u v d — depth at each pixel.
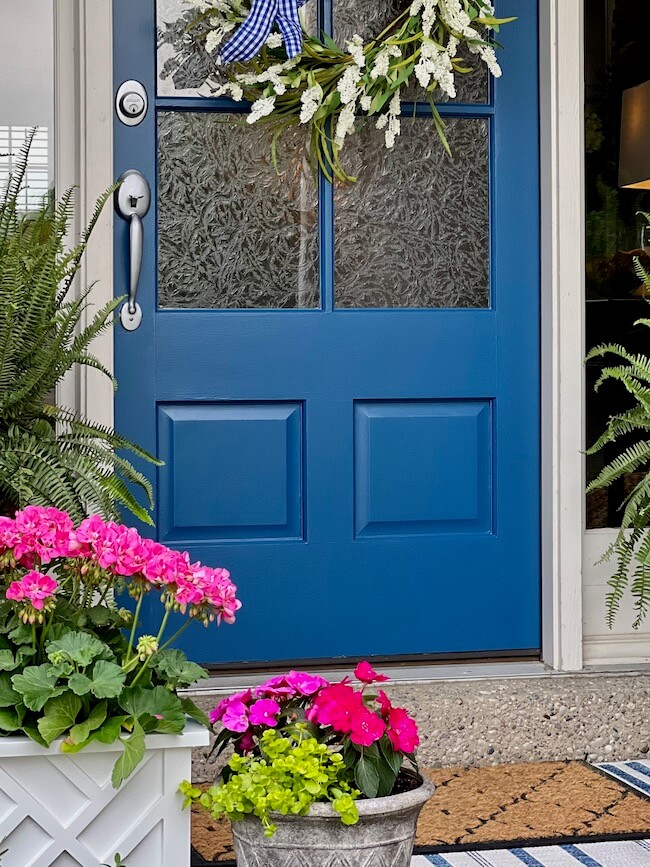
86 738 1.59
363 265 2.63
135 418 2.53
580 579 2.62
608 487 2.74
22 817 1.62
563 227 2.62
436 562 2.64
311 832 1.59
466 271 2.67
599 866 1.90
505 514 2.67
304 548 2.59
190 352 2.54
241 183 2.58
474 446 2.66
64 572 1.90
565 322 2.62
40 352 2.01
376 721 1.64
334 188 2.61
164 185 2.55
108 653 1.68
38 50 2.54
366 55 2.52
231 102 2.55
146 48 2.52
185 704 1.79
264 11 2.43
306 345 2.59
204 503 2.55
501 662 2.67
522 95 2.66
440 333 2.64
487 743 2.43
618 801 2.20
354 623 2.61
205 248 2.57
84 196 2.47
